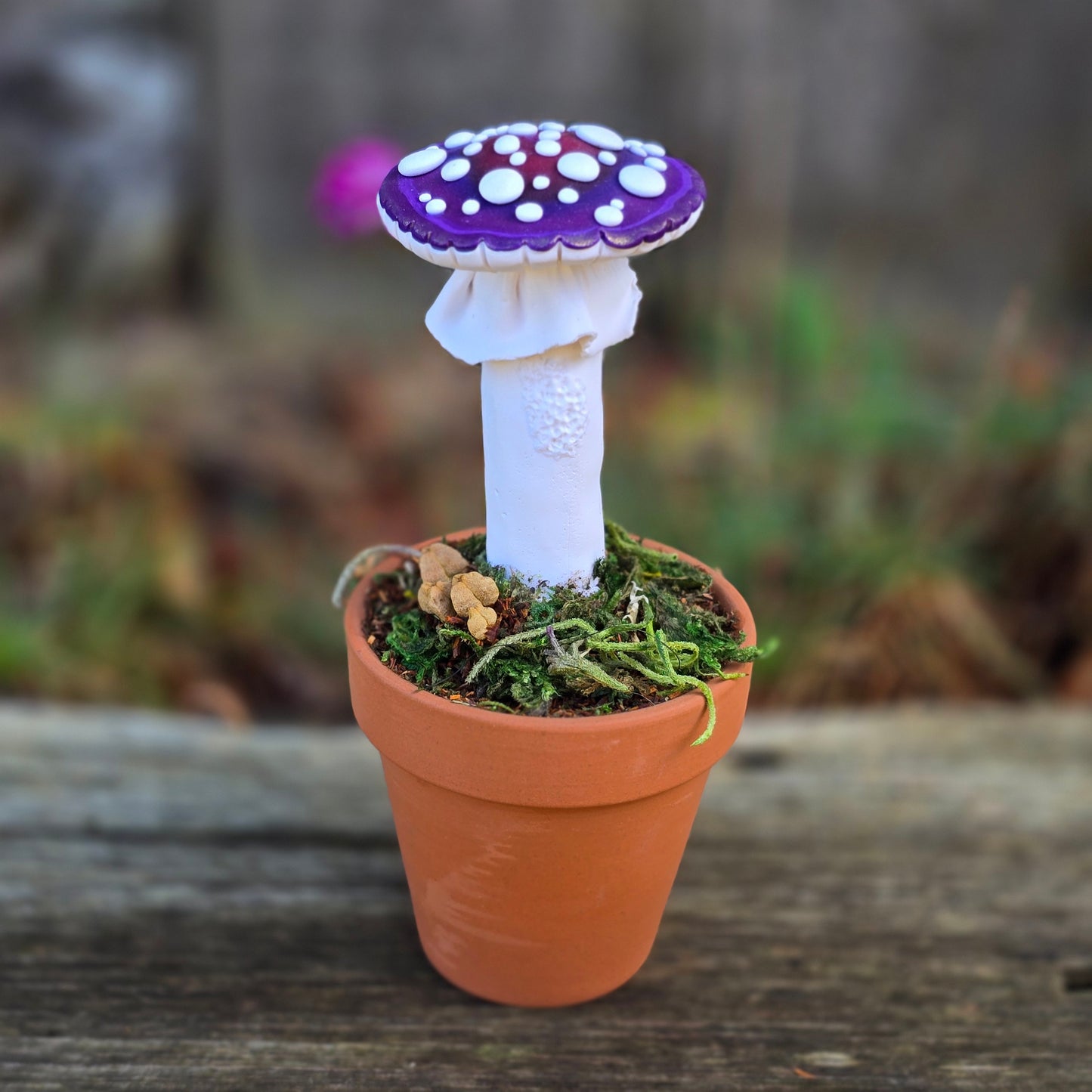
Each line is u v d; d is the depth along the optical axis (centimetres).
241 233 83
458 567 27
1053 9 79
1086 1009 29
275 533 57
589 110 81
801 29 78
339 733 38
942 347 72
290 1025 28
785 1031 28
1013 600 51
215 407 65
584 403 25
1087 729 38
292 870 33
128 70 78
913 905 32
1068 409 53
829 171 82
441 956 29
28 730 37
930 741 37
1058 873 33
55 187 77
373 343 76
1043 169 82
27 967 30
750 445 54
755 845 34
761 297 64
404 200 24
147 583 51
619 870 26
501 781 24
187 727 38
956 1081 27
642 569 29
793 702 46
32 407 61
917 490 53
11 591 50
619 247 23
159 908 31
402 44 81
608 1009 29
